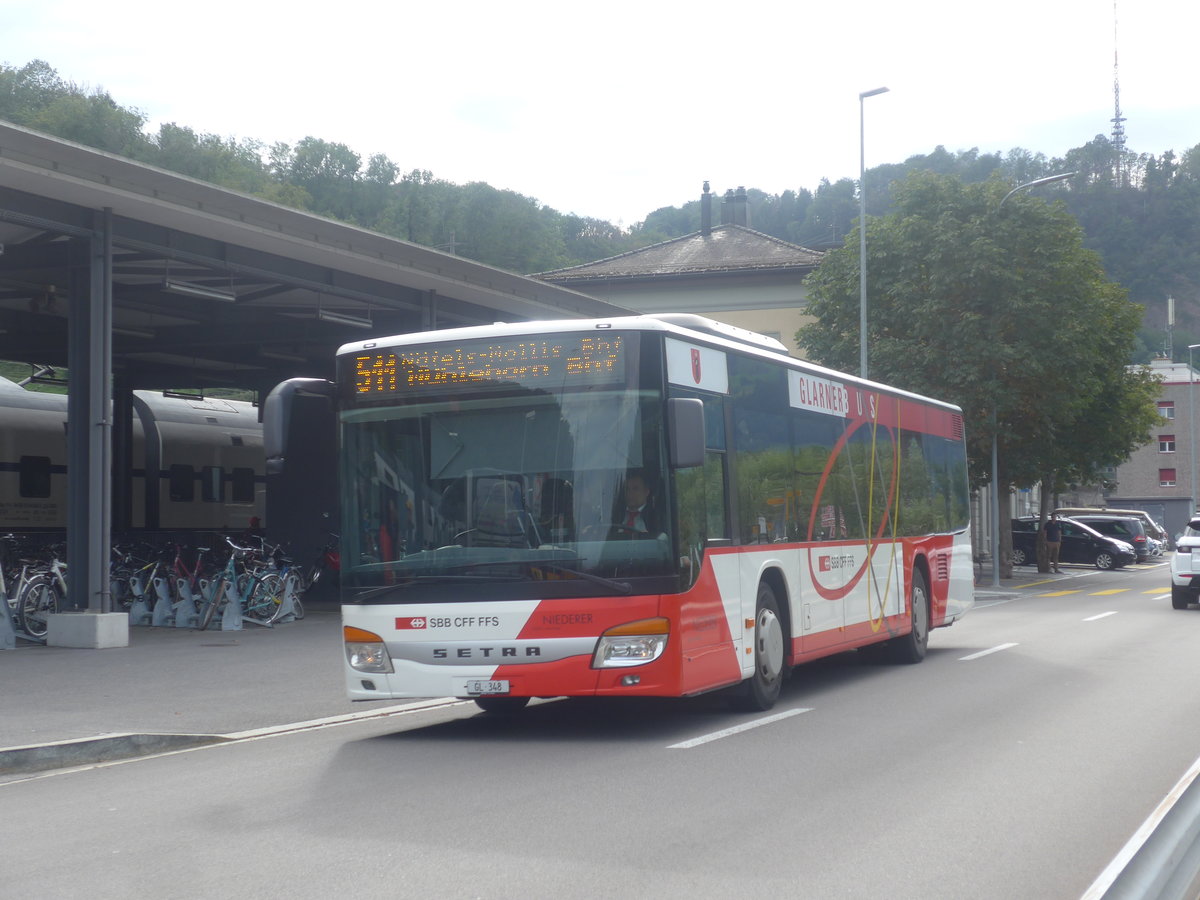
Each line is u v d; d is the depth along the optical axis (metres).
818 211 103.31
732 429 11.20
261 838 6.77
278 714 11.91
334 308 24.61
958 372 33.62
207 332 26.05
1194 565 26.14
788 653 12.25
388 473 10.27
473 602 9.82
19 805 8.06
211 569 21.88
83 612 17.47
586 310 27.25
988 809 7.38
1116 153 165.75
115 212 17.25
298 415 28.03
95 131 53.06
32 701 12.44
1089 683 13.62
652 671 9.62
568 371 10.02
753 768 8.69
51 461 29.98
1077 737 9.98
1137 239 162.25
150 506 32.97
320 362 28.94
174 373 30.75
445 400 10.23
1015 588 36.72
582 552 9.71
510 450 10.02
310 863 6.19
